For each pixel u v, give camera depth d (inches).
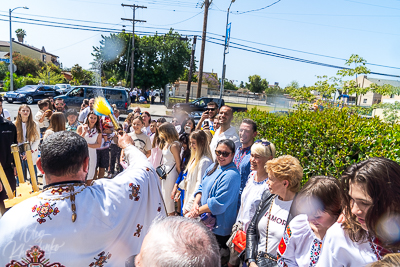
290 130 179.3
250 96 1668.3
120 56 1374.3
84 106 379.2
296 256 72.7
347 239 54.1
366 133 132.2
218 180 113.3
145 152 202.2
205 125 212.7
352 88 414.3
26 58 1893.5
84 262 52.8
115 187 59.7
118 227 56.9
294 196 83.4
